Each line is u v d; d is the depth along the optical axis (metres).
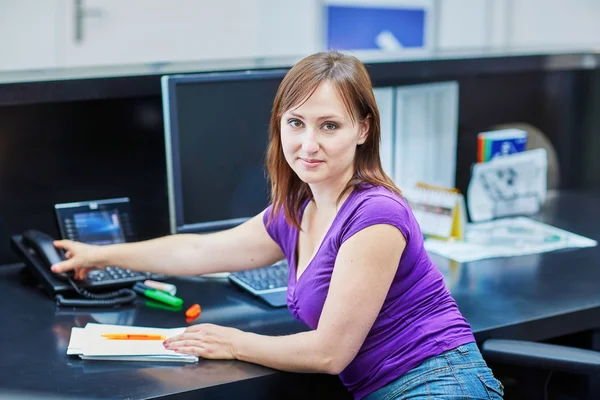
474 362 1.50
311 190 1.60
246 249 1.78
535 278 2.04
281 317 1.79
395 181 2.45
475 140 2.68
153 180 2.25
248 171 2.11
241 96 2.06
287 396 1.55
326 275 1.51
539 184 2.60
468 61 2.46
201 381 1.47
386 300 1.51
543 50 2.71
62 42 3.93
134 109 2.19
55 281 1.87
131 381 1.47
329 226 1.56
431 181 2.54
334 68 1.46
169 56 4.18
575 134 2.85
